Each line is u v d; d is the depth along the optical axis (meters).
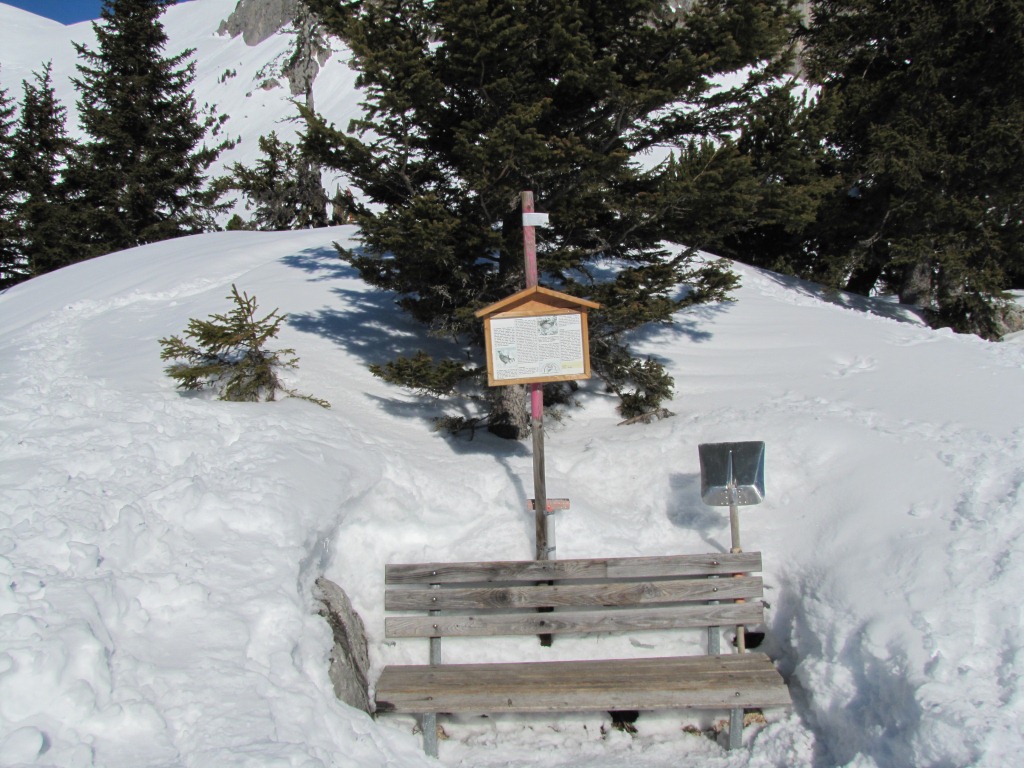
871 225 18.16
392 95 7.16
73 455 5.85
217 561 5.01
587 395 9.40
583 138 8.20
